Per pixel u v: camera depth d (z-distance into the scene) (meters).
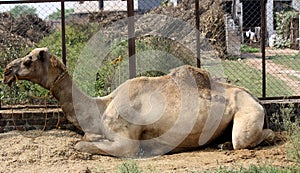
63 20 9.79
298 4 27.77
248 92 9.02
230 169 7.14
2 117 9.74
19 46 13.52
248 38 27.08
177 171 7.33
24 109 9.99
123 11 17.75
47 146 8.58
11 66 8.89
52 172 7.46
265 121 9.08
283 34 27.02
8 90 10.62
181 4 21.88
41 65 8.88
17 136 9.21
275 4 29.97
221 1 21.52
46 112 9.62
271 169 6.84
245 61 20.03
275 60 20.75
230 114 8.68
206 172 7.02
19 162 8.01
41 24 16.58
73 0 9.81
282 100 9.98
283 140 8.85
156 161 8.05
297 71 17.81
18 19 16.38
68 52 12.77
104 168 7.65
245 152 8.25
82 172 7.37
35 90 10.62
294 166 7.06
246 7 27.22
